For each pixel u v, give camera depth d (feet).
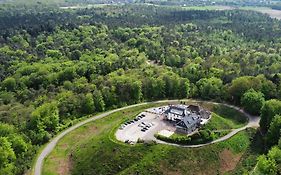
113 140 634.43
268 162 556.51
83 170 599.98
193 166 596.29
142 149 609.01
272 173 549.13
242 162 634.02
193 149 619.67
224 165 617.62
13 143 640.58
